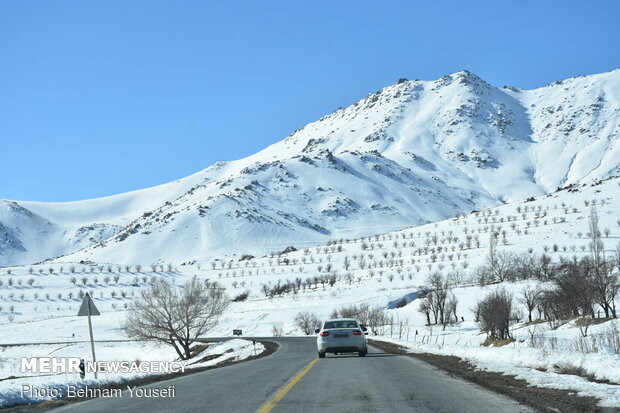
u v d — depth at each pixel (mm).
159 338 66500
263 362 27484
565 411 10031
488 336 52188
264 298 156250
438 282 99125
